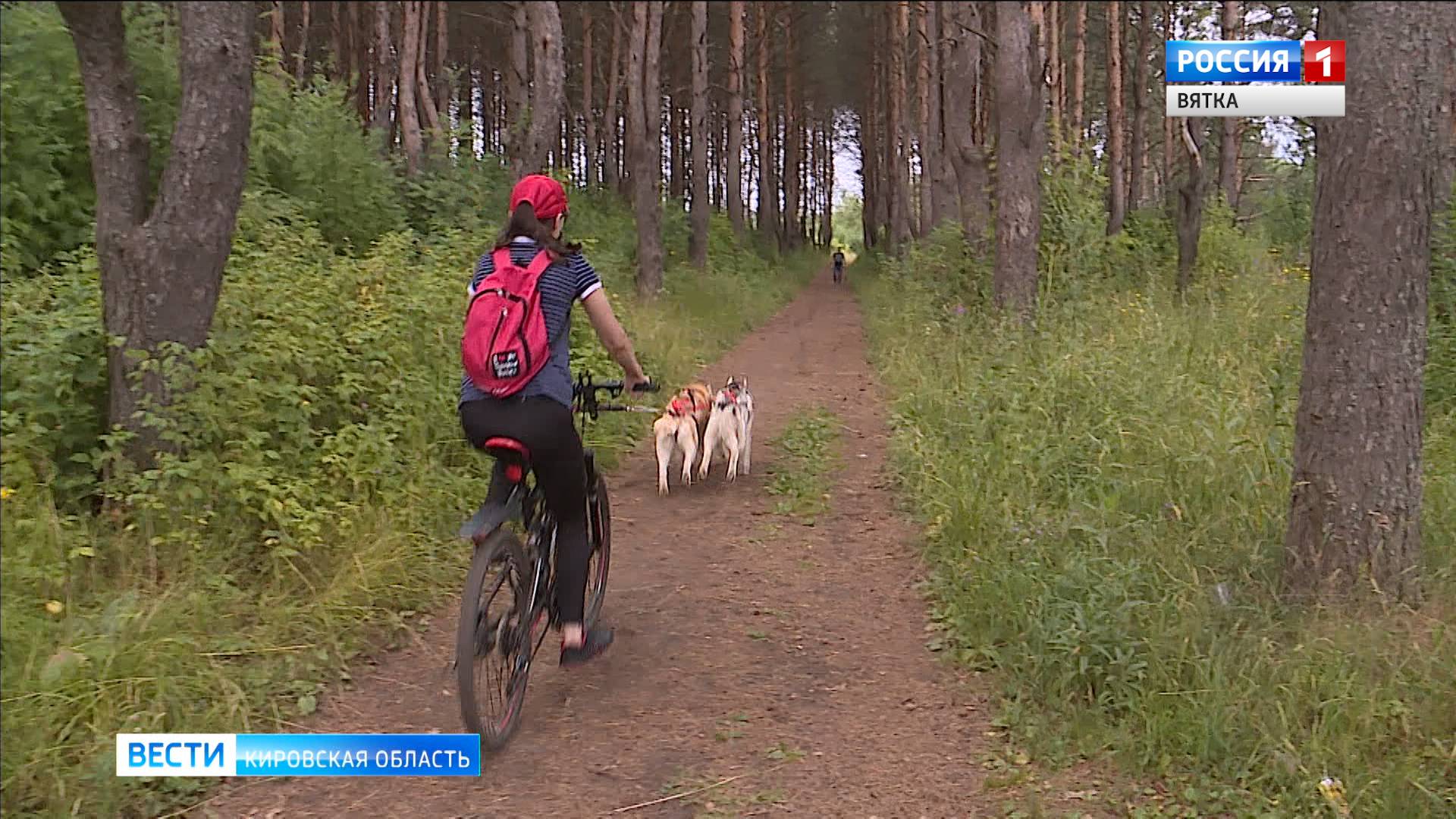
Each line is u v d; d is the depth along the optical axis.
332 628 4.46
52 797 3.19
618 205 24.75
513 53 18.44
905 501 6.84
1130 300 11.40
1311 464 4.25
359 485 5.44
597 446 7.99
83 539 4.45
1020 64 11.62
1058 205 13.67
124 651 3.79
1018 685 4.05
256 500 5.00
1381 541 4.13
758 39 30.41
